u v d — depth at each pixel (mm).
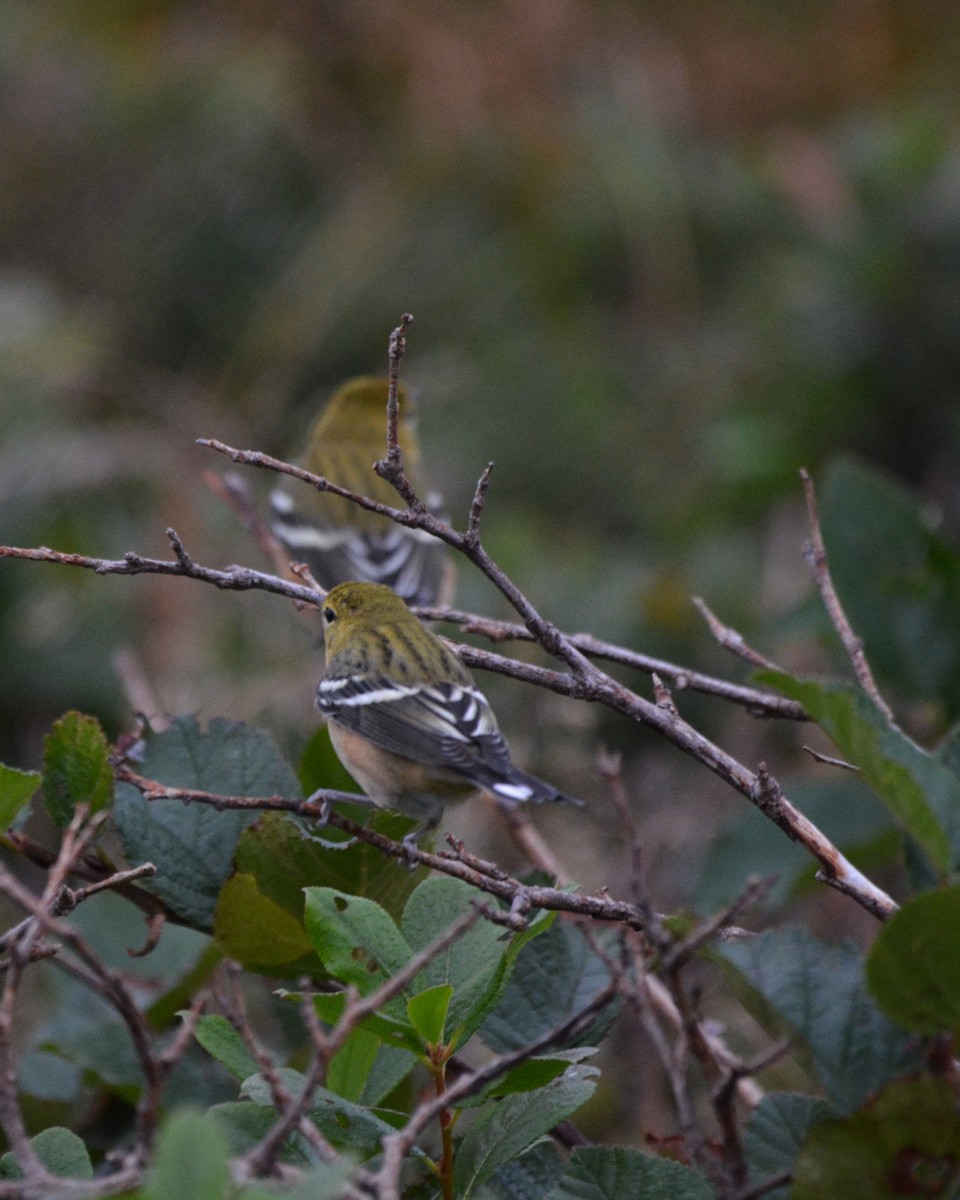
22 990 9672
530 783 6656
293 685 11914
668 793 11391
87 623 13000
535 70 19359
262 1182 3541
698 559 13664
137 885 5828
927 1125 3826
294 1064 6082
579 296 17641
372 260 17703
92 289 18281
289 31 20016
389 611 7789
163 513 13742
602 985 5383
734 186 17859
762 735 11695
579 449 15812
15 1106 3754
